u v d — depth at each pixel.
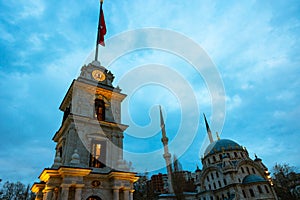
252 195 63.88
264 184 64.88
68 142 20.27
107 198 19.31
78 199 17.14
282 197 75.44
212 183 76.00
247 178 68.50
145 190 73.31
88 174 19.05
